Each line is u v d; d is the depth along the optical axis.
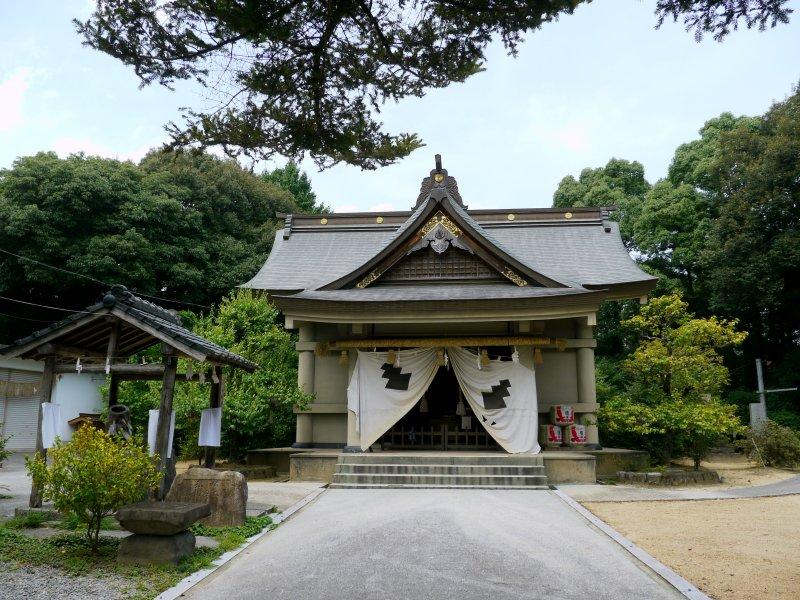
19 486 11.88
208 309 27.27
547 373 15.58
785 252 22.30
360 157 6.33
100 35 5.11
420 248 15.20
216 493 7.75
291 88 5.59
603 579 5.60
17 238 21.98
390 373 14.10
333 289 14.87
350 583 5.41
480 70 5.79
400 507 9.38
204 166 30.52
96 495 6.00
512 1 5.06
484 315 13.38
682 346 14.35
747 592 5.21
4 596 4.80
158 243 25.48
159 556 5.81
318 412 15.55
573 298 13.01
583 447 14.50
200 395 13.02
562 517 8.67
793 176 22.56
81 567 5.62
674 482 12.78
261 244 30.17
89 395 20.52
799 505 9.92
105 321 8.19
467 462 12.55
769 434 16.44
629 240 30.19
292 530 7.73
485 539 7.10
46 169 22.95
